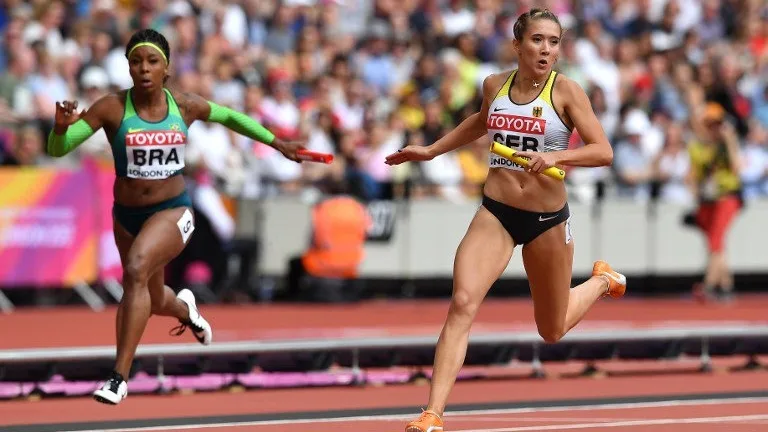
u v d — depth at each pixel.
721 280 54.56
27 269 46.62
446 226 53.69
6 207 46.19
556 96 21.61
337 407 27.47
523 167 21.48
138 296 23.61
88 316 45.06
